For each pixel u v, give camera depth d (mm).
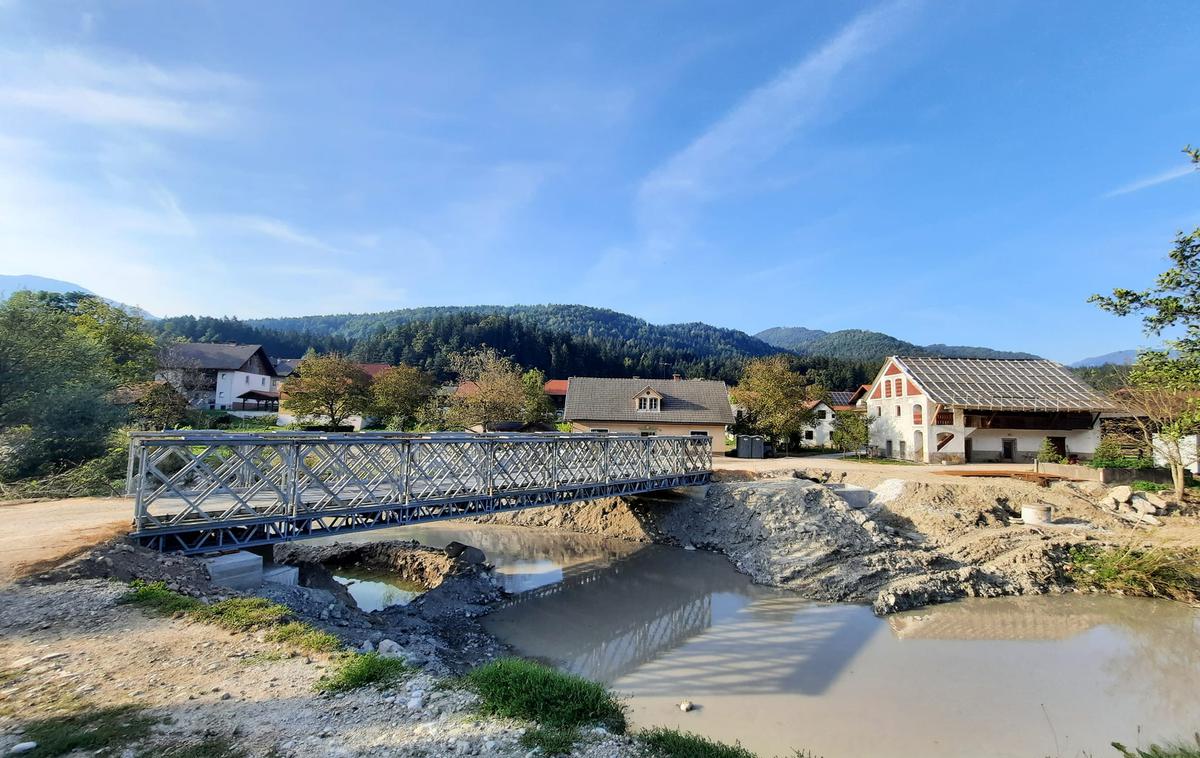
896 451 36781
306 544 18312
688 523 22016
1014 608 13891
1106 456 26578
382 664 6633
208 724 5008
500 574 16797
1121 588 14984
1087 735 8234
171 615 7688
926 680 9977
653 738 5816
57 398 20219
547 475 17625
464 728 5441
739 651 11312
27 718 4828
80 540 9758
